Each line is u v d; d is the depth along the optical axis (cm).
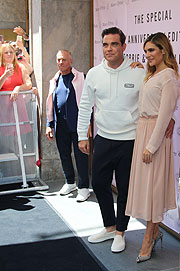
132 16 398
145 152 297
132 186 316
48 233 370
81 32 502
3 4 595
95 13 478
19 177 495
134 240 356
